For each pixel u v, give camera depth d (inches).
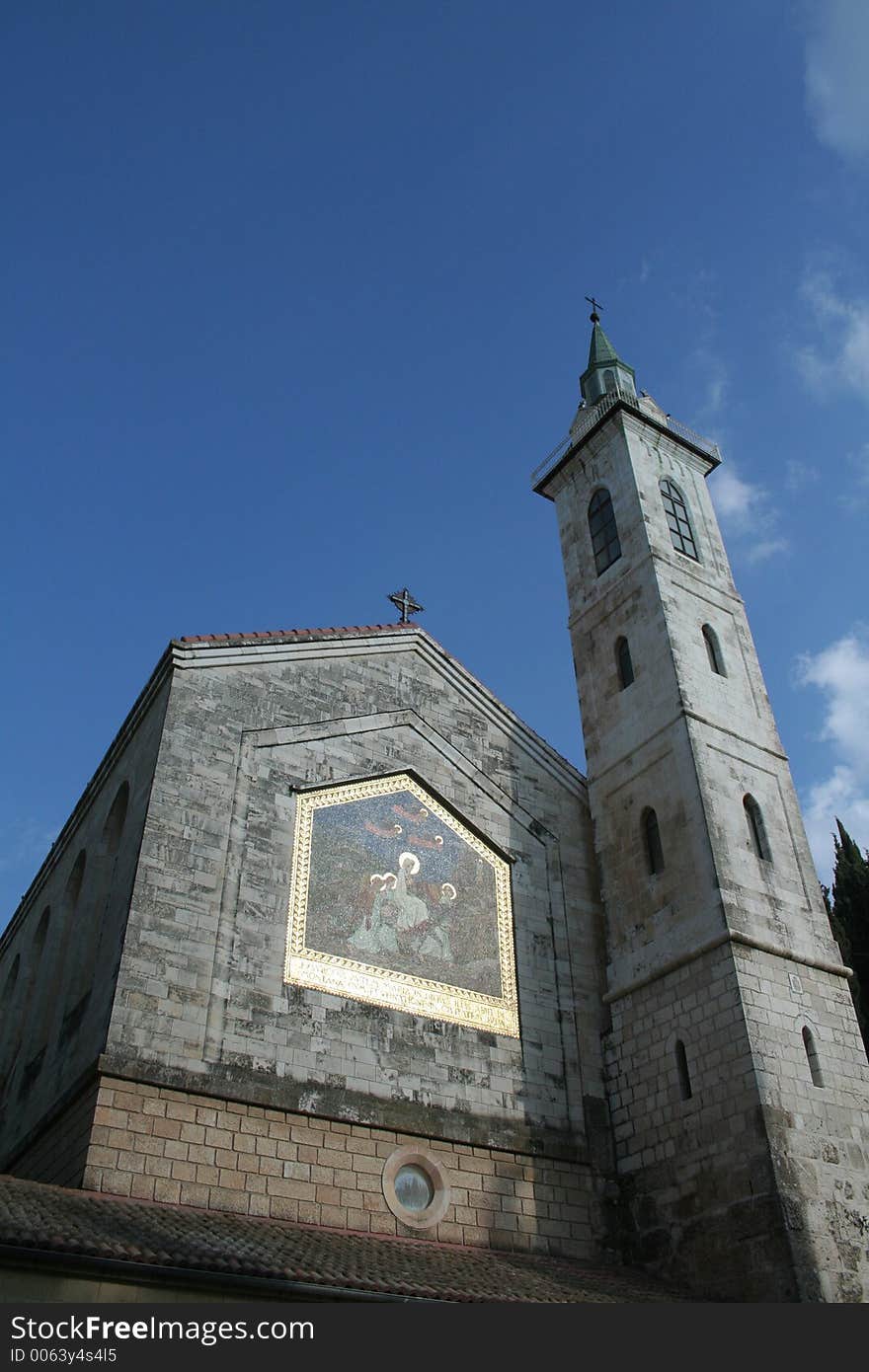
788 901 1191.6
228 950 1018.1
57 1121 965.8
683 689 1300.4
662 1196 1071.6
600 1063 1196.5
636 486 1504.7
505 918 1238.3
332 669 1264.8
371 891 1149.1
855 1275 952.9
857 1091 1089.4
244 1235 833.5
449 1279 845.2
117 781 1233.4
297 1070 998.4
